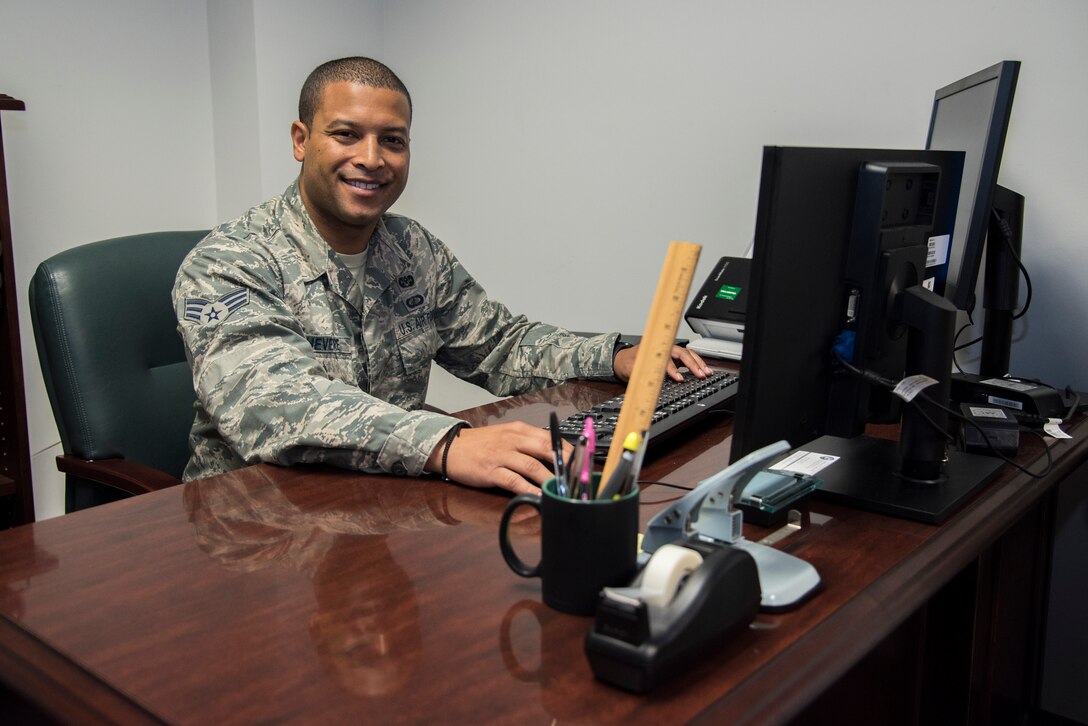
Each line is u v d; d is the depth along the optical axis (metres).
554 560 0.72
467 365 1.75
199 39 2.53
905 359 1.02
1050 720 1.82
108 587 0.77
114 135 2.39
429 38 2.53
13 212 2.22
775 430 0.90
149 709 0.58
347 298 1.51
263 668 0.63
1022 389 1.35
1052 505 1.55
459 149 2.53
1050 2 1.61
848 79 1.86
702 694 0.61
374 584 0.78
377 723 0.57
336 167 1.43
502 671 0.63
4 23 2.15
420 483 1.06
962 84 1.42
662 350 0.73
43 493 2.35
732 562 0.67
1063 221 1.65
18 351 1.85
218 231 1.45
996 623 1.33
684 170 2.12
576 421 1.16
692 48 2.06
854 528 0.92
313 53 2.51
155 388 1.60
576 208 2.32
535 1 2.29
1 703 0.72
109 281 1.56
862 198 0.92
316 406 1.12
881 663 1.02
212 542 0.87
